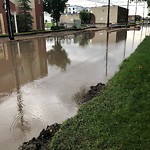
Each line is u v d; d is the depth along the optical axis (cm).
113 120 403
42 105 614
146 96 490
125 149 322
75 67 1090
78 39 2625
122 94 528
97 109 471
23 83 835
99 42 2234
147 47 1288
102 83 804
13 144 430
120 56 1357
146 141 334
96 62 1193
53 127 457
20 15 3422
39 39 2634
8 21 2298
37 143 403
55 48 1827
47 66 1135
